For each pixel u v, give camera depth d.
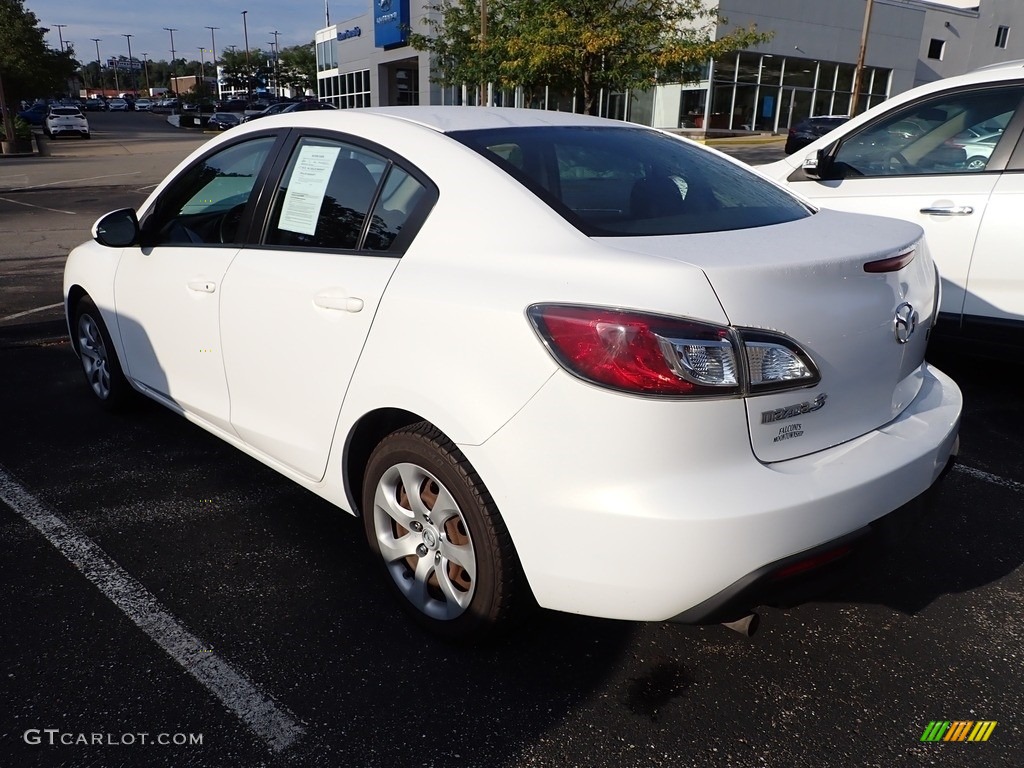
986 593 2.89
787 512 2.00
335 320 2.59
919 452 2.31
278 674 2.43
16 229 11.79
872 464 2.20
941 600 2.85
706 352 1.94
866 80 36.59
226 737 2.19
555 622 2.70
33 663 2.46
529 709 2.30
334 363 2.61
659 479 1.98
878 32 35.81
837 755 2.14
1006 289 4.43
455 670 2.46
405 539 2.61
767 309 2.02
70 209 14.23
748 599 2.05
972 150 4.64
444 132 2.67
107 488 3.63
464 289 2.25
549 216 2.30
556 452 2.04
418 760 2.12
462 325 2.21
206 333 3.22
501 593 2.29
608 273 2.06
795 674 2.46
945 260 4.64
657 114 32.84
